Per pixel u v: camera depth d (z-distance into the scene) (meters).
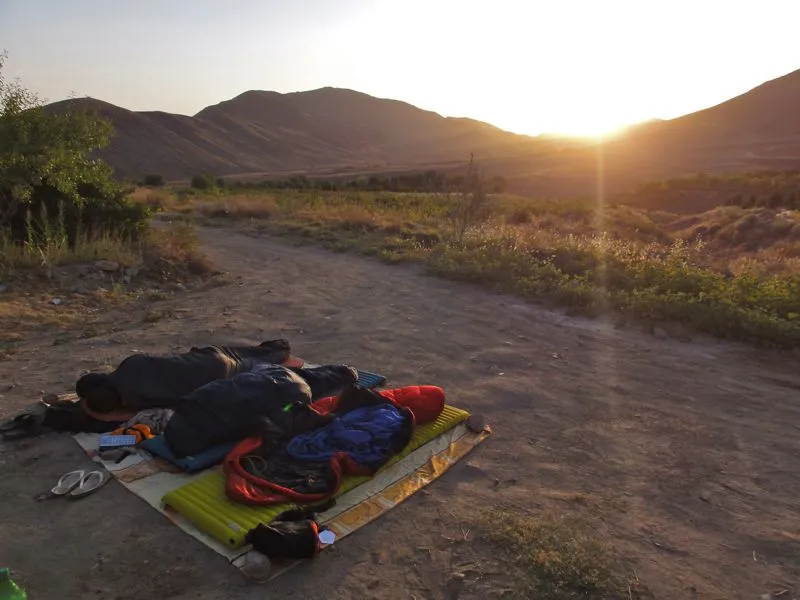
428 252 14.05
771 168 123.62
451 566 3.59
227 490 4.02
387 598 3.35
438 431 5.11
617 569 3.57
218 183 59.22
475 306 9.78
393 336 8.12
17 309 8.83
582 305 9.56
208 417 4.63
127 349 7.42
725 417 5.75
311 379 5.86
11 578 3.46
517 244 13.99
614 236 24.27
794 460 4.95
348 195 35.12
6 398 5.80
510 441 5.21
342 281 11.70
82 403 5.28
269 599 3.32
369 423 4.81
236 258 14.32
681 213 58.06
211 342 7.78
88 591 3.38
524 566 3.57
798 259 16.34
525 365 7.10
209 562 3.58
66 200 12.46
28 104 11.30
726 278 12.38
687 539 3.89
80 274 10.83
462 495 4.35
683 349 7.70
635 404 6.03
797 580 3.54
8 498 4.22
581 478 4.63
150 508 4.07
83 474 4.40
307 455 4.48
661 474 4.71
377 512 4.06
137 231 13.14
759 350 7.60
